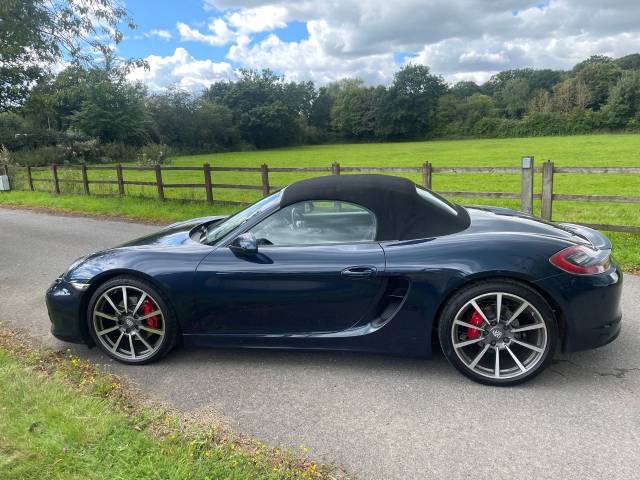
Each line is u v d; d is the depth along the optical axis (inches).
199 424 105.3
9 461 89.0
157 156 1633.9
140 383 127.2
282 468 89.7
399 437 100.0
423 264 116.6
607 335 116.1
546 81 4291.3
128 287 134.3
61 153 1635.1
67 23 329.4
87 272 137.8
